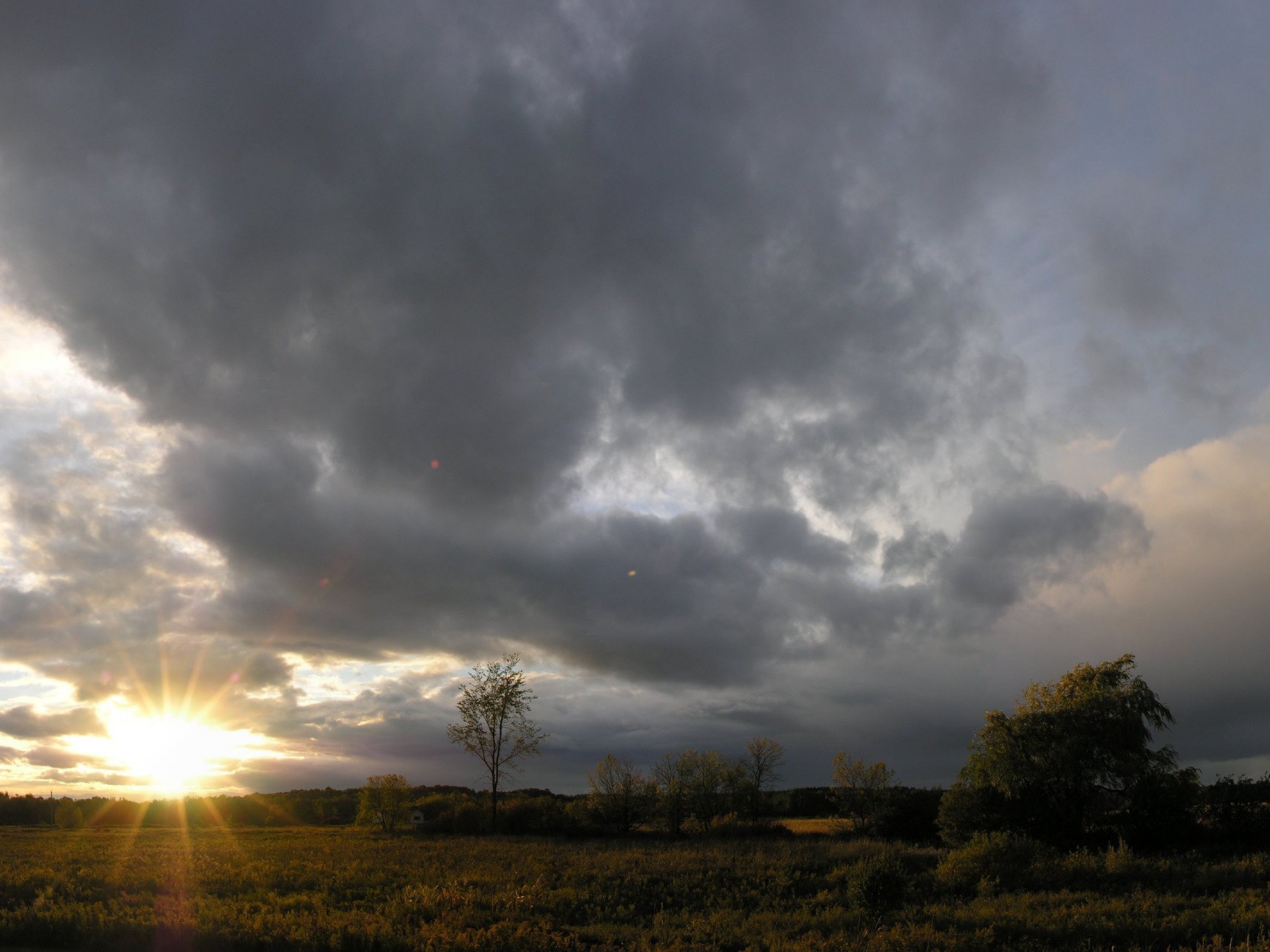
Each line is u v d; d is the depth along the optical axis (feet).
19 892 70.08
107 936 51.70
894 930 54.60
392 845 136.15
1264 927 53.88
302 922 55.06
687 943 53.83
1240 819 118.32
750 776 184.55
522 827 176.55
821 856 98.32
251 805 298.97
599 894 73.77
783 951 49.90
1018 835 114.01
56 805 309.63
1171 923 55.47
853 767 170.09
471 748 177.58
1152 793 117.29
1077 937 53.72
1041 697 132.87
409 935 51.39
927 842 143.02
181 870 87.71
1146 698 123.13
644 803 177.47
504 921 57.41
